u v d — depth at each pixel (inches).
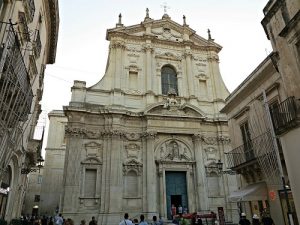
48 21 795.4
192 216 706.2
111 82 1093.8
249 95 673.6
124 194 939.3
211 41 1294.3
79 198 890.7
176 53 1231.5
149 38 1192.2
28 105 438.6
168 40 1227.2
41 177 1461.6
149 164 981.2
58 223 727.1
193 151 1064.2
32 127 820.6
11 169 618.2
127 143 1014.4
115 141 979.3
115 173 936.3
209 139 1103.6
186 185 1022.4
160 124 1049.5
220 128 1120.2
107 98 1066.1
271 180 566.6
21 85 393.1
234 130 753.0
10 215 625.0
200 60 1258.6
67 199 867.4
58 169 1358.3
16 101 367.9
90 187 925.2
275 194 551.2
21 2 447.5
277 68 495.2
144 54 1177.4
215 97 1191.6
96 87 1072.8
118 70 1104.2
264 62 592.7
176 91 1172.5
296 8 418.6
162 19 1268.5
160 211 947.3
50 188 1316.4
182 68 1210.0
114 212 885.2
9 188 614.2
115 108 1023.6
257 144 606.2
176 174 1032.8
